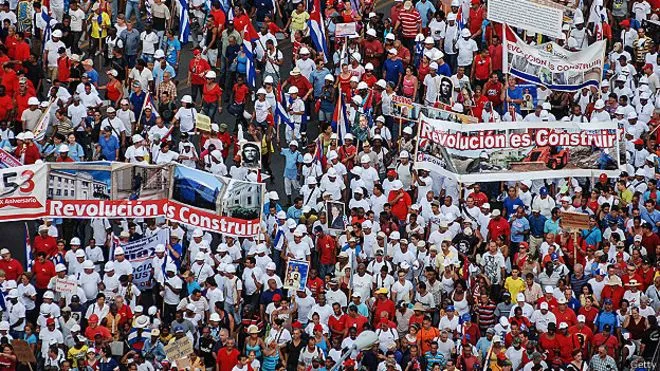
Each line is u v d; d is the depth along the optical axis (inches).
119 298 4431.6
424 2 5526.6
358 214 4771.2
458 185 4972.9
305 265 4534.9
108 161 4569.4
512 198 4936.0
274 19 5556.1
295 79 5211.6
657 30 5767.7
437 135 4940.9
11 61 5142.7
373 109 5172.2
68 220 4734.3
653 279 4795.8
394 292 4596.5
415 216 4751.5
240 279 4601.4
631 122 5295.3
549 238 4761.3
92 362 4340.6
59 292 4456.2
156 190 4557.1
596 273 4739.2
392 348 4429.1
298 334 4456.2
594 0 5605.3
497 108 5364.2
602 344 4596.5
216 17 5329.7
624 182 5044.3
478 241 4771.2
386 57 5388.8
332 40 5477.4
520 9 5324.8
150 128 4950.8
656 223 5004.9
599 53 5378.9
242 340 4517.7
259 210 4594.0
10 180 4517.7
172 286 4495.6
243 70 5241.1
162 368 4355.3
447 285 4635.8
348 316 4480.8
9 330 4421.8
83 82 5002.5
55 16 5423.2
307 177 4909.0
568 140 5000.0
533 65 5324.8
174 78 5310.0
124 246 4549.7
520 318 4557.1
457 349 4490.7
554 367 4544.8
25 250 4790.8
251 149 4862.2
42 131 4928.6
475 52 5438.0
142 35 5290.4
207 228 4571.9
